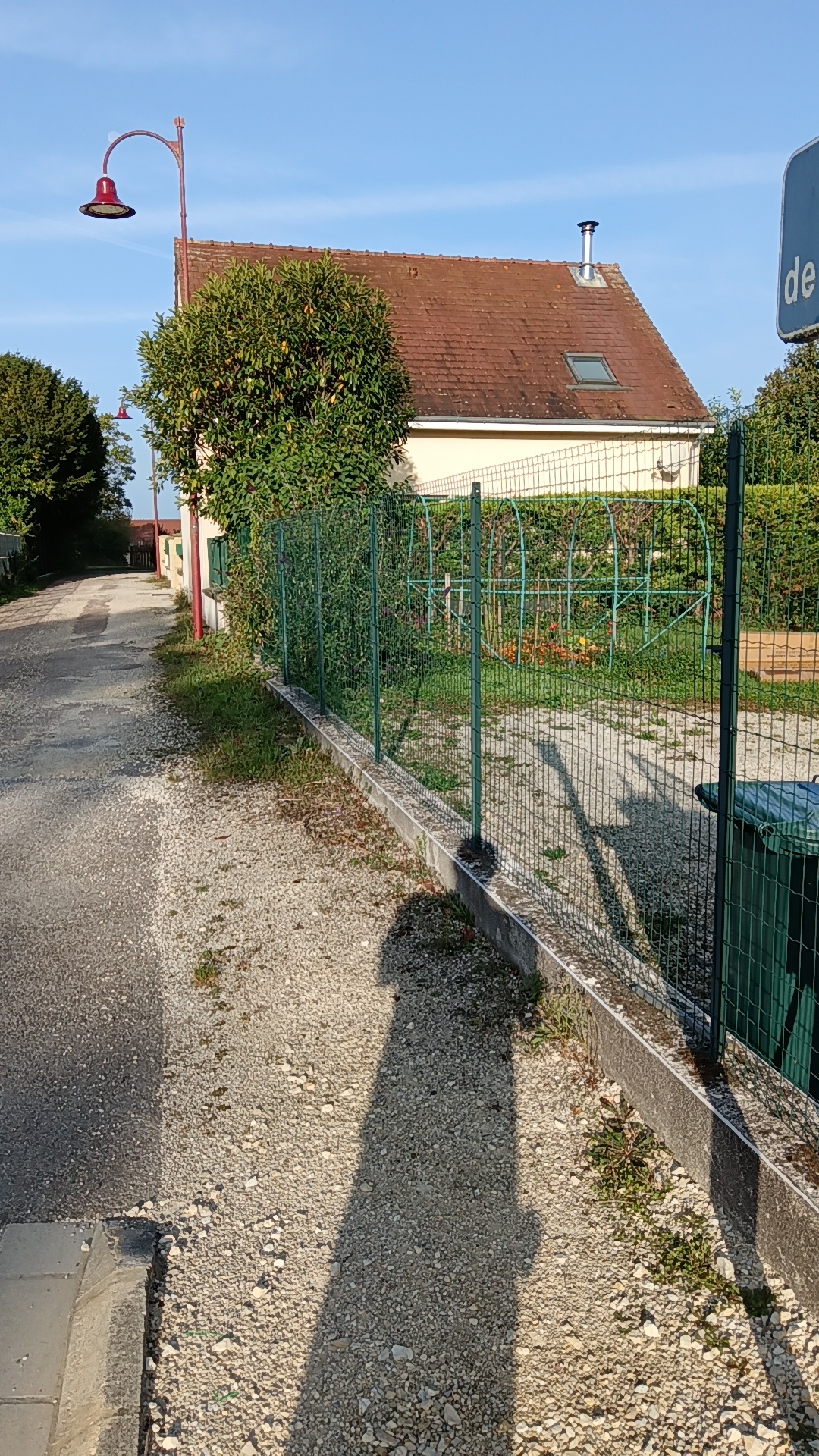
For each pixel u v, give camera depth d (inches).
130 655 633.6
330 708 354.9
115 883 235.3
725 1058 126.4
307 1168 131.5
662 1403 95.1
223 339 510.6
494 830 236.4
